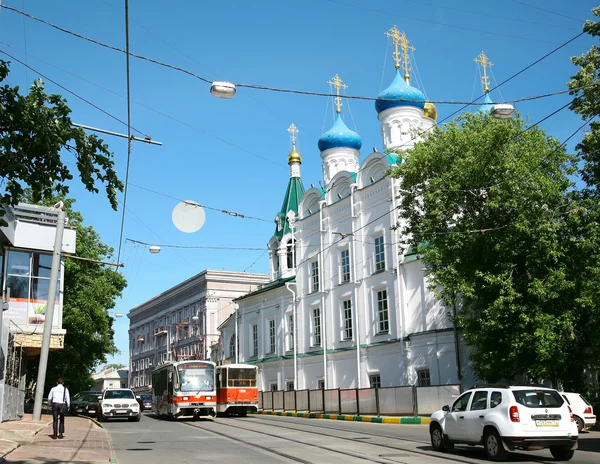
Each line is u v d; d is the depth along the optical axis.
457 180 26.86
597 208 24.34
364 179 43.03
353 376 41.75
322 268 46.31
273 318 52.97
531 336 24.31
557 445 14.61
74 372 48.62
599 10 23.69
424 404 29.88
